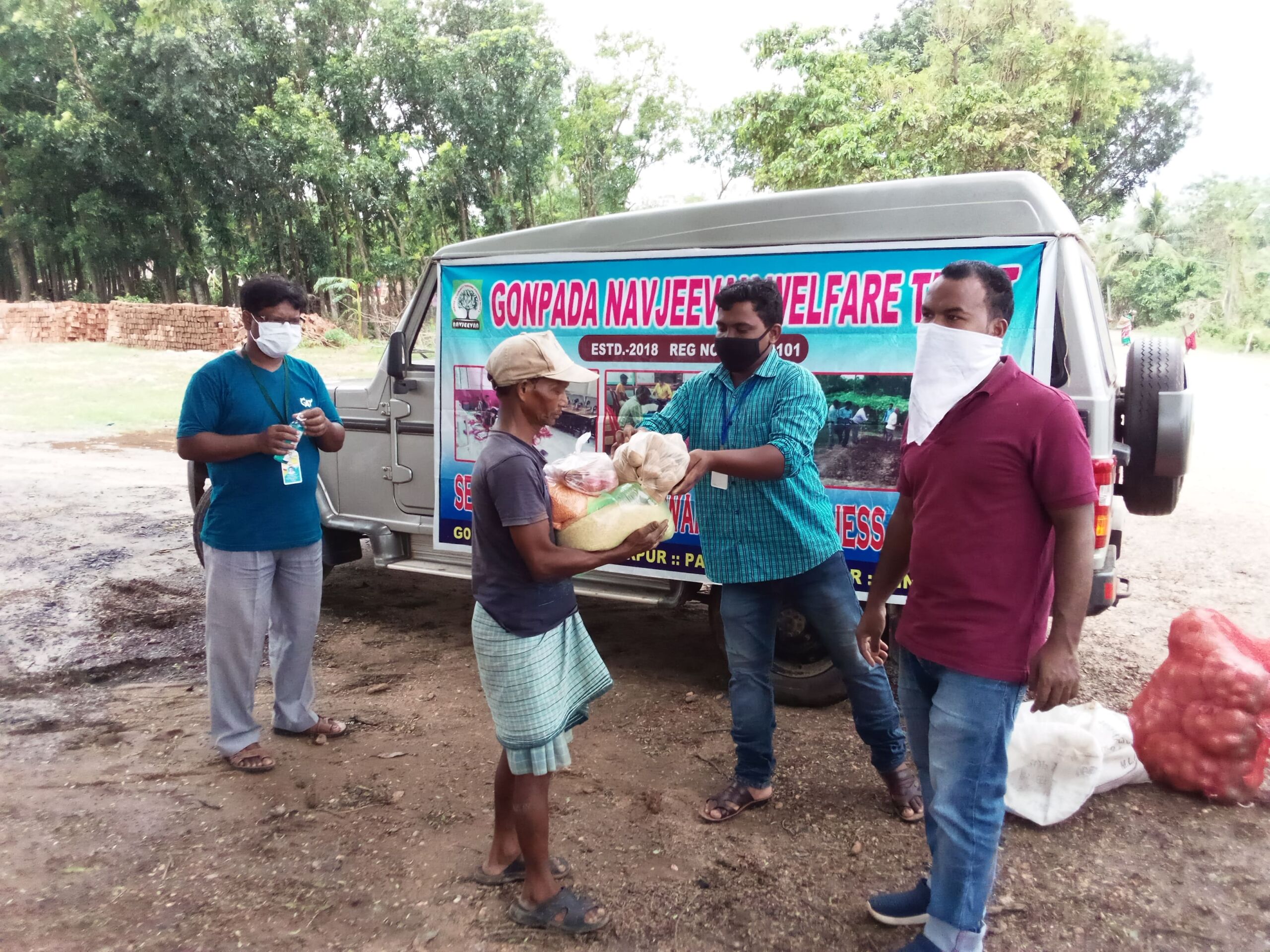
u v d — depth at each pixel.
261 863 2.88
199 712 4.11
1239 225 45.91
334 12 31.62
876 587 2.59
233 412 3.39
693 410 3.20
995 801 2.18
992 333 2.19
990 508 2.11
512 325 4.50
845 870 2.84
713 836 3.05
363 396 5.12
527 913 2.56
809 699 4.11
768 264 3.92
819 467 3.92
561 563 2.37
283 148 30.27
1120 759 3.23
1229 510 8.47
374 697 4.32
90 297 38.53
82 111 30.62
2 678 4.47
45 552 6.83
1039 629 2.15
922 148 18.42
